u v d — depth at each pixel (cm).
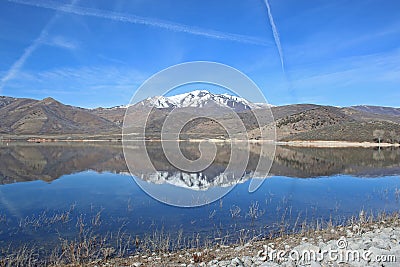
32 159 4769
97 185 2503
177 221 1502
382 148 6844
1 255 1125
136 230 1391
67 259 1083
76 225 1471
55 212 1703
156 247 1171
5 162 4334
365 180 2745
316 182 2623
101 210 1725
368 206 1800
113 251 1145
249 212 1630
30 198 2055
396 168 3541
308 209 1725
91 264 1023
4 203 1909
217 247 1156
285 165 3809
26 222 1516
